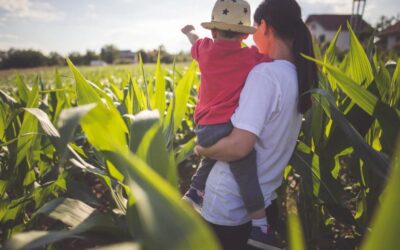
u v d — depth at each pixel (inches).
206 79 65.3
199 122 66.9
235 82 61.9
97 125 47.5
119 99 111.7
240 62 61.8
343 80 60.6
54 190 96.3
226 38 63.6
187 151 83.0
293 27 62.1
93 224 49.9
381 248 23.8
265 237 62.5
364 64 89.4
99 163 81.6
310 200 89.5
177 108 76.6
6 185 81.8
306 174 78.8
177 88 77.2
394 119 62.6
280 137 62.5
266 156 63.1
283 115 61.1
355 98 64.0
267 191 65.5
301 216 89.7
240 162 61.8
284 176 94.0
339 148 80.4
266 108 58.8
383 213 23.6
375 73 88.0
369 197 79.1
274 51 64.3
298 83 62.7
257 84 58.7
